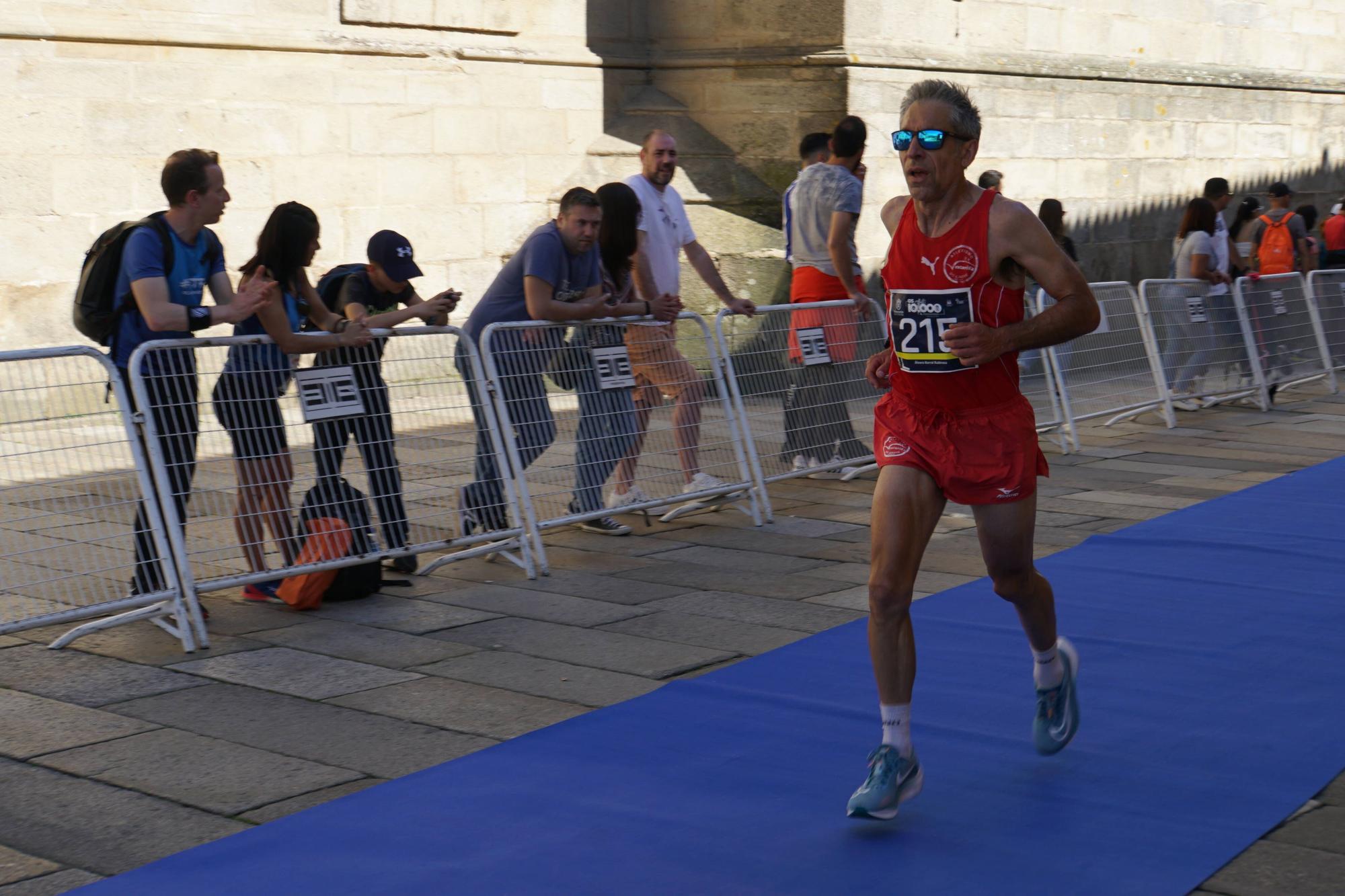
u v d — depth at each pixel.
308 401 5.79
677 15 14.23
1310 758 4.05
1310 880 3.27
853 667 4.90
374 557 5.84
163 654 5.07
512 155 13.11
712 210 13.52
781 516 7.73
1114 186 16.66
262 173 11.29
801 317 8.27
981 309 3.53
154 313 5.18
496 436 6.38
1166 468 9.25
